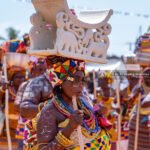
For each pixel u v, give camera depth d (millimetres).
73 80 4387
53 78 4438
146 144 8766
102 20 4496
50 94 6152
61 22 4211
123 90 10500
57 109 4391
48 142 4309
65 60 4387
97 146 4539
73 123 4215
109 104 10188
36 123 4566
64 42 4238
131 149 8969
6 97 8055
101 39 4504
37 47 4535
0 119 8586
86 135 4484
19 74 8562
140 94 8750
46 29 4570
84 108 4602
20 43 8484
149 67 8633
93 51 4453
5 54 8172
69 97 4449
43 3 4395
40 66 7230
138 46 8203
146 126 8719
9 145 7918
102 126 4688
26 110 6008
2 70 8641
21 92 7078
